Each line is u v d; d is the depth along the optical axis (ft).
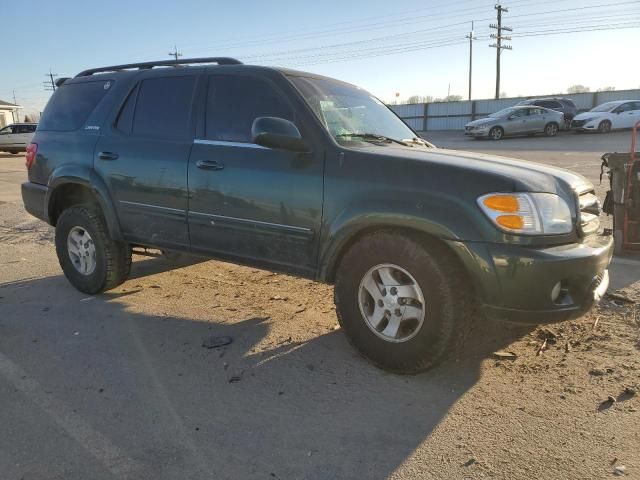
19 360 12.31
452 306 10.31
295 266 12.27
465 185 10.11
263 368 11.78
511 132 90.63
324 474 8.33
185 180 13.58
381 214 10.64
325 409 10.14
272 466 8.54
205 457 8.77
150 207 14.43
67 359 12.34
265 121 11.26
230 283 17.94
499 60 162.20
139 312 15.29
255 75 13.08
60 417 9.95
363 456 8.75
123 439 9.27
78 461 8.68
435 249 10.42
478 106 134.51
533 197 9.89
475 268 9.94
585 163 49.65
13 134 85.92
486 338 13.00
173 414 10.03
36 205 17.54
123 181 14.89
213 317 14.87
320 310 15.28
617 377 11.02
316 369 11.69
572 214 10.47
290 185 11.88
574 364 11.66
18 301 16.35
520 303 9.82
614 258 19.65
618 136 85.20
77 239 16.66
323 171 11.51
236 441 9.20
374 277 11.36
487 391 10.66
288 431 9.46
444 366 11.71
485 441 9.06
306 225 11.78
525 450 8.79
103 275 16.10
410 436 9.25
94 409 10.22
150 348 12.89
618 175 19.79
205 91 13.84
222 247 13.35
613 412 9.80
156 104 14.79
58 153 16.56
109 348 12.91
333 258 11.65
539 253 9.68
